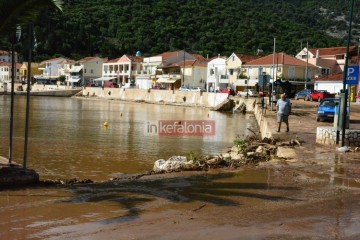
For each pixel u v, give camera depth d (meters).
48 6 9.52
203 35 154.38
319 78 77.69
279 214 7.88
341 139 17.05
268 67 85.19
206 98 74.62
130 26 165.00
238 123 43.16
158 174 12.18
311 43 146.38
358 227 7.12
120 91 97.62
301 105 49.94
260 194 9.45
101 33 165.50
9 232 6.80
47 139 26.50
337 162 13.71
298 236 6.63
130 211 8.05
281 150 16.17
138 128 35.34
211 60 102.38
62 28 156.88
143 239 6.46
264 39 147.88
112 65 124.94
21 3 9.28
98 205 8.48
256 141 20.72
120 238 6.50
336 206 8.48
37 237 6.56
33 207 8.28
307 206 8.46
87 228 7.01
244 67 90.00
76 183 11.30
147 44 153.75
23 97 99.19
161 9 173.38
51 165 17.75
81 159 19.42
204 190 9.83
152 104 81.31
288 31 159.75
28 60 10.71
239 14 174.12
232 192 9.64
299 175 11.63
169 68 107.06
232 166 13.20
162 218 7.60
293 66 84.56
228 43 147.75
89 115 49.19
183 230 6.91
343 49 97.00
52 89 118.94
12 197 9.05
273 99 47.72
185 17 167.75
